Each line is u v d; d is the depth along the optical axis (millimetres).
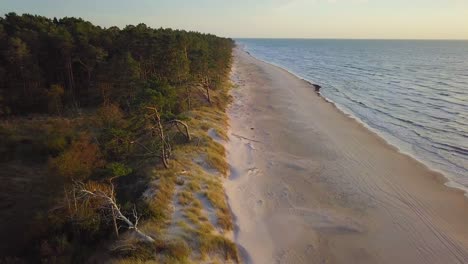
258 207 22719
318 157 31562
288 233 20094
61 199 20281
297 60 146500
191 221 18688
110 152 25656
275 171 28250
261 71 92062
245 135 36688
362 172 28469
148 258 15586
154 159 26016
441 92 64500
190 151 27734
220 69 63719
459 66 117875
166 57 42438
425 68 111000
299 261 17859
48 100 39844
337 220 21469
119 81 37688
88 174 21688
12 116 37656
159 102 26125
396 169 29250
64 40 40625
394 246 19172
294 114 46781
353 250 18797
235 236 19391
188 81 44375
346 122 43844
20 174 26250
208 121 36469
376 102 56500
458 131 40250
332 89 69375
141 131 28219
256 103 52438
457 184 26656
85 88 45438
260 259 17828
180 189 21859
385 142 36375
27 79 40406
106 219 17984
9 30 44375
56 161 22938
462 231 20594
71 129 33312
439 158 32188
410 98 59188
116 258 15719
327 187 25781
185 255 16156
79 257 16562
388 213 22344
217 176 25609
